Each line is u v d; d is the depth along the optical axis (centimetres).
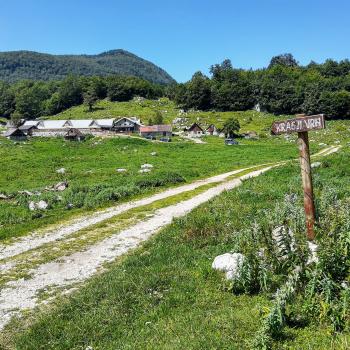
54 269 1479
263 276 976
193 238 1594
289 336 801
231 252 1212
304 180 1073
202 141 11700
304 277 916
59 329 989
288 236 989
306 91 17525
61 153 7800
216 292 1054
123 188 2998
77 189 3072
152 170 4747
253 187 2619
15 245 1839
